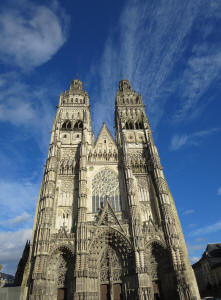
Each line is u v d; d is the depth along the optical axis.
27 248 68.56
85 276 46.66
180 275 48.22
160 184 62.75
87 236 52.66
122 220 56.22
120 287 50.56
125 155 68.00
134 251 50.50
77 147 73.06
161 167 67.31
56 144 69.44
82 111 84.62
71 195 62.38
